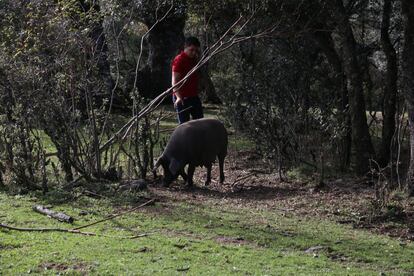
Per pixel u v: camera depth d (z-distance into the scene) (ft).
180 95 39.52
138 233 26.09
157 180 36.65
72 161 33.53
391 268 23.61
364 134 38.58
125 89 62.64
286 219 29.78
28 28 32.48
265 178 38.78
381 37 40.06
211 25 45.32
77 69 33.83
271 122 40.50
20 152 32.55
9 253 22.85
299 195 34.32
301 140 39.73
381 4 44.42
